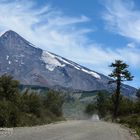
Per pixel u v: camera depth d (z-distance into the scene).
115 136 31.50
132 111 92.88
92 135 29.81
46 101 67.31
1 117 35.47
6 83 44.12
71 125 41.97
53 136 26.12
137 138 34.25
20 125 37.75
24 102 47.31
